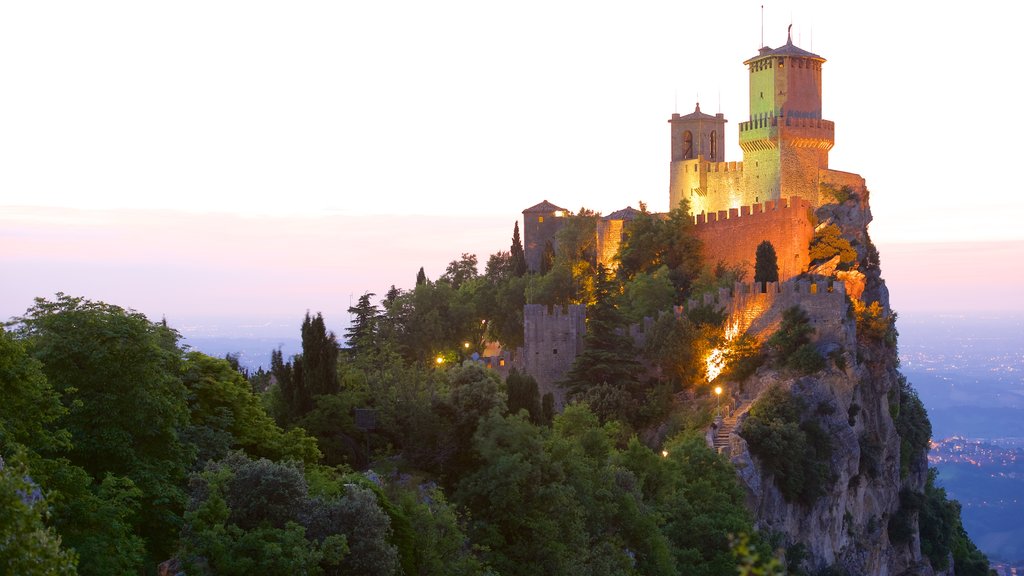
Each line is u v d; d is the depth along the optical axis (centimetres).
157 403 6375
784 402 13438
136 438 6462
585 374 14362
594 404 13738
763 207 16875
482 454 8400
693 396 14100
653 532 9088
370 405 9869
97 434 6203
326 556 5988
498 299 17075
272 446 7894
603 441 10081
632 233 17700
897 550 15675
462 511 8275
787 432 13088
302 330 9806
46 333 6419
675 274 17100
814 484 13275
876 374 15225
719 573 9556
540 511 8219
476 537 8012
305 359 9738
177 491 6312
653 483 10525
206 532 5766
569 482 8781
